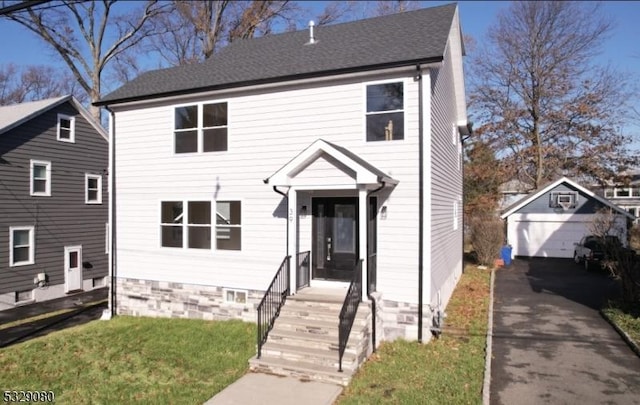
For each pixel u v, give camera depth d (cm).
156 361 909
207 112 1239
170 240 1293
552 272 1992
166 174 1290
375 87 1034
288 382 776
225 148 1210
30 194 1897
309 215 1110
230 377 805
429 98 977
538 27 3188
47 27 2533
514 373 793
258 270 1169
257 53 1415
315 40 1379
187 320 1239
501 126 3338
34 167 1928
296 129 1114
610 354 886
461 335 1013
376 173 902
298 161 966
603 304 1308
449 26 1150
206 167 1231
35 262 1902
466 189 3419
